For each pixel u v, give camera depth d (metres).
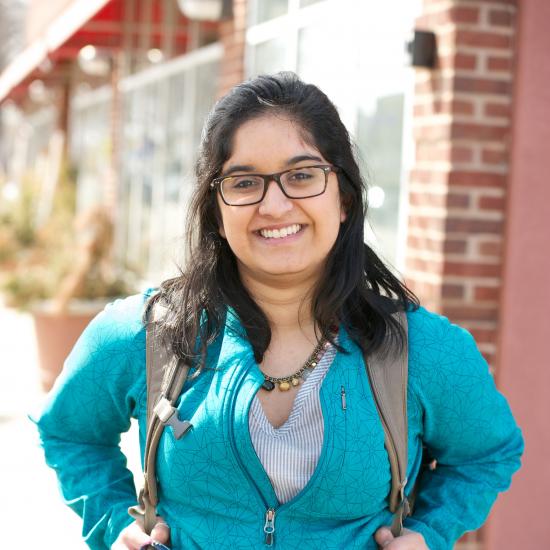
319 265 2.05
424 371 2.01
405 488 2.07
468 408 2.04
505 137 3.71
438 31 3.75
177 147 8.70
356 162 2.08
